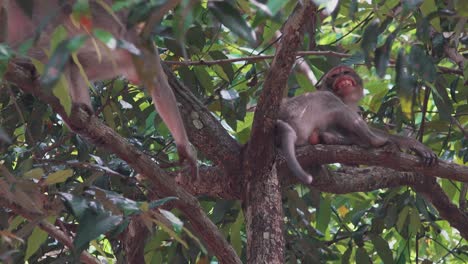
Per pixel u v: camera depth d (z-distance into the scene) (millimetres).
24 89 7836
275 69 8812
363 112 13656
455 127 12219
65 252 10781
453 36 9711
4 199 7344
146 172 8609
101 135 8352
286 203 11953
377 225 11859
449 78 11695
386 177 11320
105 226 6730
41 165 9211
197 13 5266
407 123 12328
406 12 6449
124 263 10938
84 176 10555
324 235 12234
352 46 11344
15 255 9164
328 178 10938
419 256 14023
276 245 9297
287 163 10461
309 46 11609
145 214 6785
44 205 7254
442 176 10469
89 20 5602
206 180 10141
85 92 8703
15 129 11047
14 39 8266
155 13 5195
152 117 12141
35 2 8188
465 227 11984
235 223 11219
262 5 5281
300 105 12305
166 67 10445
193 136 10023
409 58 7105
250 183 9609
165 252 11367
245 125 12336
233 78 11461
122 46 5328
